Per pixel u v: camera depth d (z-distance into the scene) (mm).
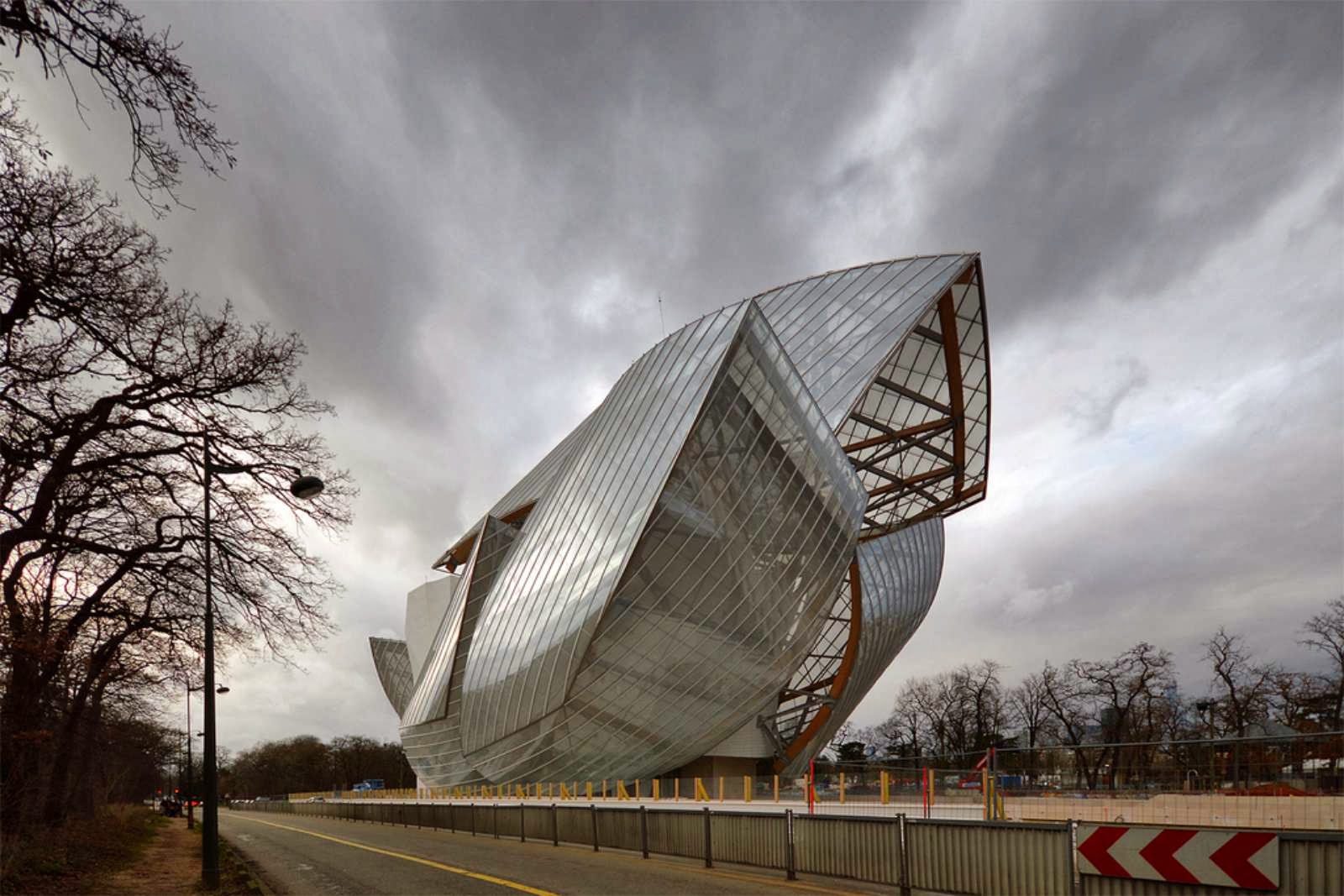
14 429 16703
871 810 28062
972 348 53438
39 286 14961
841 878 13844
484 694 49625
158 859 27031
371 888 16078
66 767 27219
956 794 22062
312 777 189625
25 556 19938
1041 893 10461
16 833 20375
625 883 14805
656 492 39781
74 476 20031
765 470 41094
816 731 63344
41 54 10039
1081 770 14711
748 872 15898
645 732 42906
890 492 65500
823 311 53625
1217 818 12297
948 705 98250
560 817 24422
